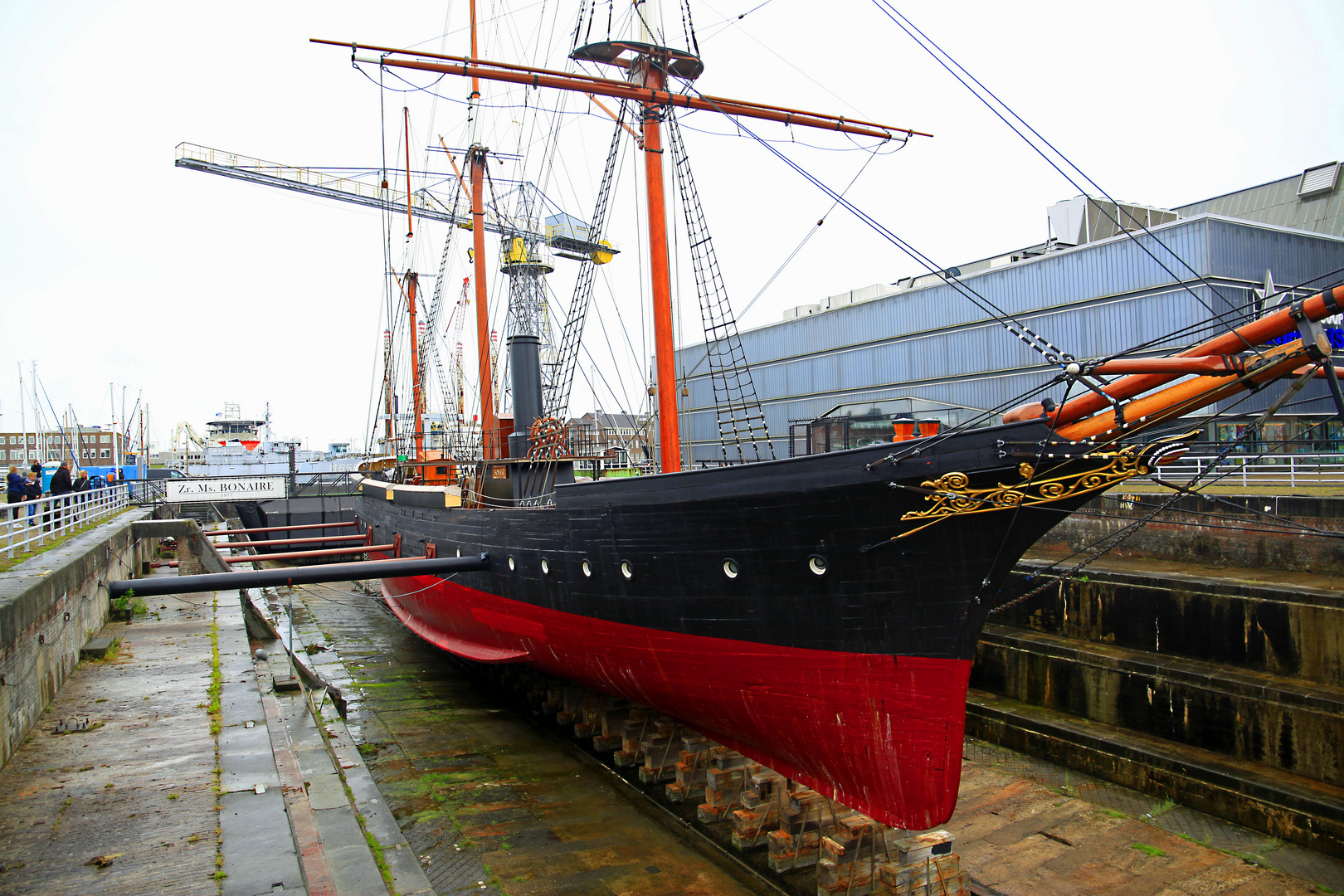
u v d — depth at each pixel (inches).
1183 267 828.0
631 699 510.0
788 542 358.6
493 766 540.7
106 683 443.5
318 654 891.4
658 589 421.1
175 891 229.0
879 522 331.0
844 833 383.9
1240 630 569.0
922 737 343.9
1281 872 418.9
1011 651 678.5
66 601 446.6
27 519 518.0
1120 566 721.6
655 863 408.2
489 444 761.0
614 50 551.2
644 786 505.4
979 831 473.1
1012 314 989.2
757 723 407.5
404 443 1505.9
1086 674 614.9
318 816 362.3
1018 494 301.3
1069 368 280.2
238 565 1117.7
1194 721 542.3
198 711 394.6
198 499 1451.8
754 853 418.0
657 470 648.4
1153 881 415.2
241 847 256.2
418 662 850.8
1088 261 912.3
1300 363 253.8
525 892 378.3
